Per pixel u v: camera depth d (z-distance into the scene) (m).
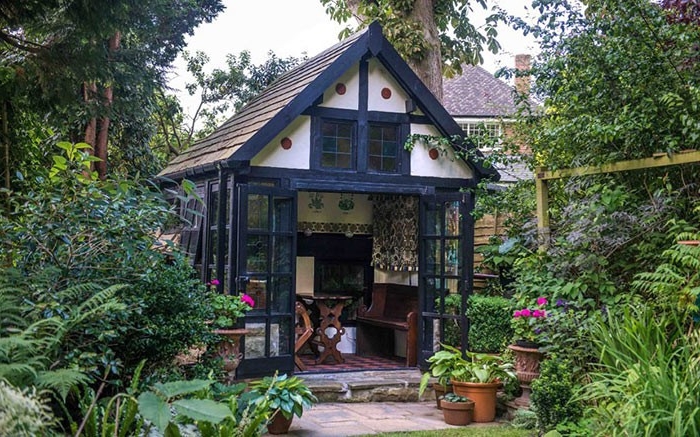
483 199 7.61
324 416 6.04
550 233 6.59
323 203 9.59
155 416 3.09
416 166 7.82
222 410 3.23
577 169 6.25
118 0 6.21
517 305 6.28
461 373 6.00
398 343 9.06
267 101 8.07
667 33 5.44
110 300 4.14
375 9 10.41
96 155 11.71
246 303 6.39
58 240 4.65
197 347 5.55
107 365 4.16
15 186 7.30
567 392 4.93
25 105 7.06
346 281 9.83
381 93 7.71
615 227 5.75
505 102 14.95
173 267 5.34
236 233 6.84
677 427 3.29
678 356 4.14
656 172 5.97
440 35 11.85
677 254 4.93
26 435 2.49
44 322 3.55
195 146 9.24
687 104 5.48
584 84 6.12
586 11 6.21
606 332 4.64
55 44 6.45
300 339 7.54
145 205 4.99
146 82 8.90
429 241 7.66
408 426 5.67
